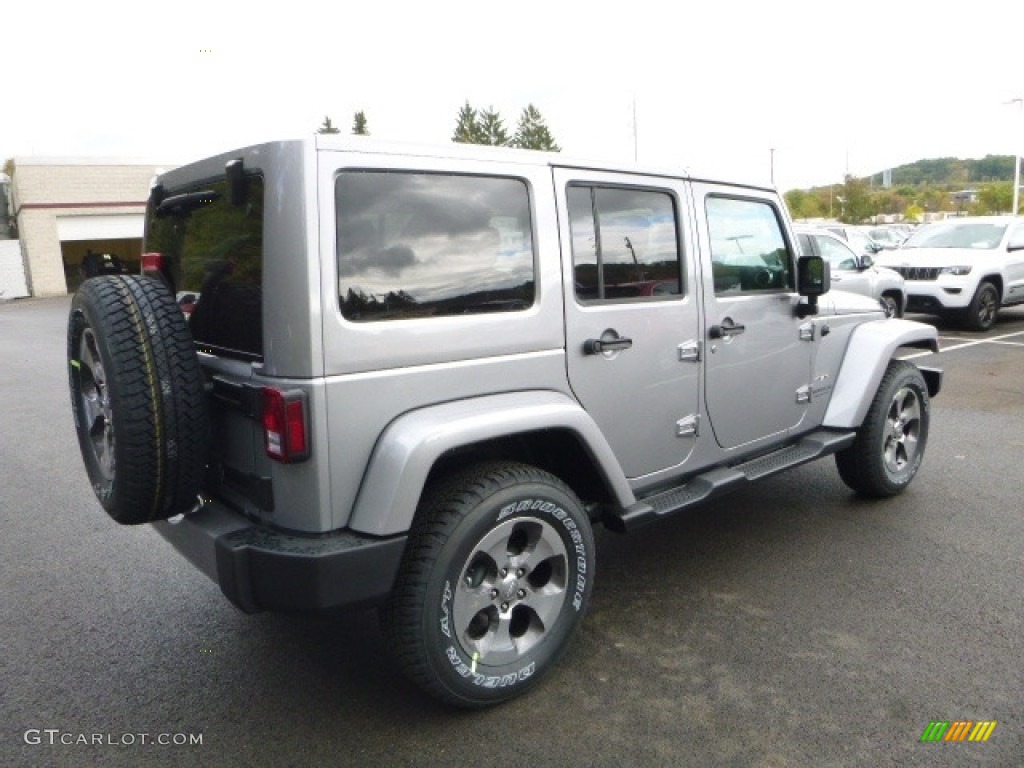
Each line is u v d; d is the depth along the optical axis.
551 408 3.02
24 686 3.25
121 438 2.69
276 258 2.55
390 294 2.73
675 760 2.69
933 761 2.65
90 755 2.79
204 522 2.88
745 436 4.17
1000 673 3.14
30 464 6.73
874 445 4.84
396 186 2.75
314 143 2.55
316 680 3.26
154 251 3.64
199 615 3.86
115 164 33.53
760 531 4.66
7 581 4.30
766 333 4.20
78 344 3.05
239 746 2.83
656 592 3.92
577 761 2.70
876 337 4.81
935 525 4.67
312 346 2.54
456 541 2.75
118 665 3.40
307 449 2.58
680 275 3.72
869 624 3.54
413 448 2.63
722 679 3.15
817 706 2.96
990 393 8.24
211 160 2.98
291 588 2.58
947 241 13.88
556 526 3.05
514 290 3.07
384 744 2.82
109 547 4.79
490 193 3.00
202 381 2.83
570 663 3.30
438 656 2.76
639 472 3.63
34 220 32.22
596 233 3.37
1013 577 3.97
